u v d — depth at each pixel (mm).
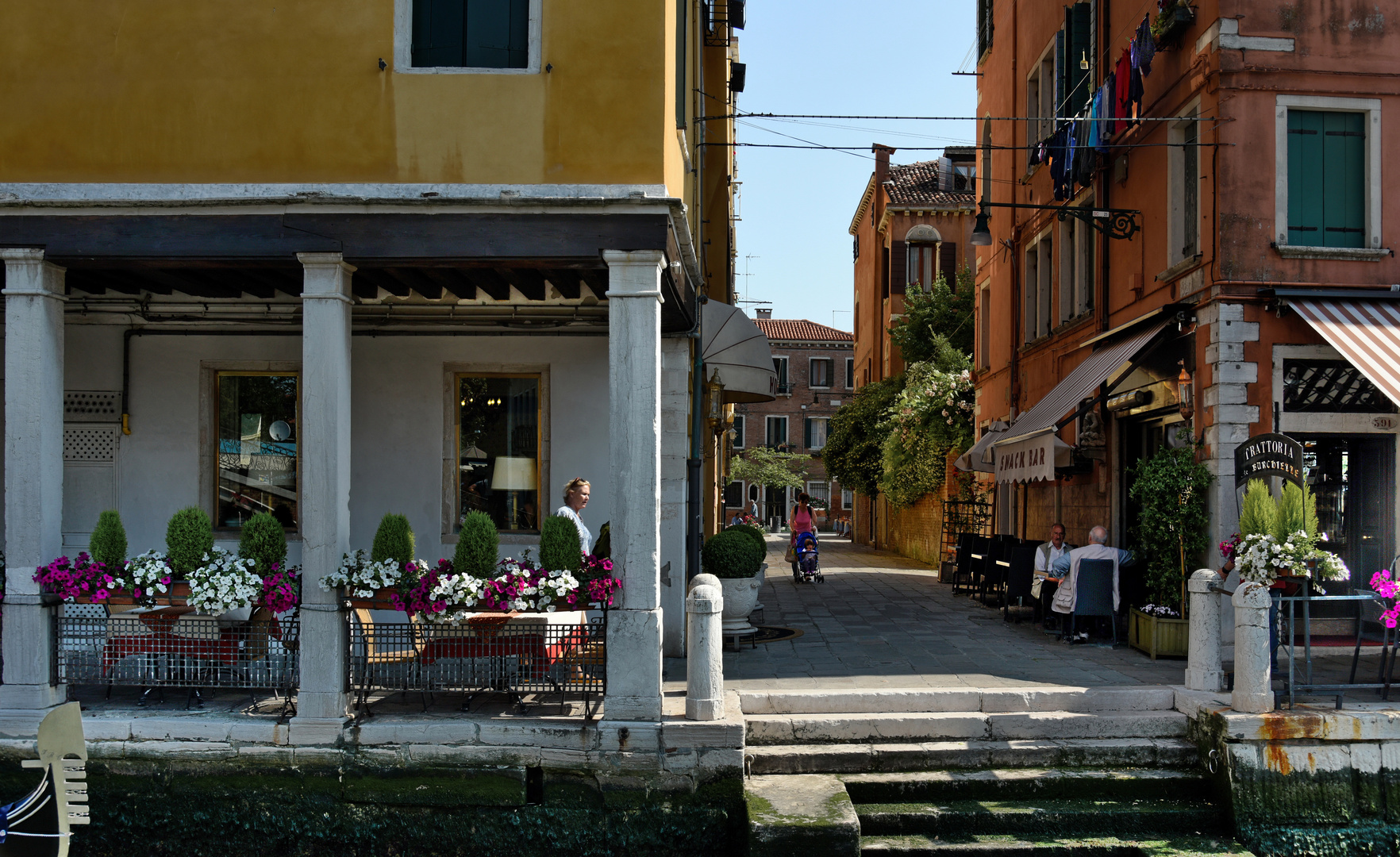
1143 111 11141
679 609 9430
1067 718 7414
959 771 7133
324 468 7074
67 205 7137
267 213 7145
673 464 9461
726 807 6789
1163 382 10453
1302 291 9234
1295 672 8297
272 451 9391
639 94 7133
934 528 22531
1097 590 9867
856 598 14727
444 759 6910
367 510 9328
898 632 10953
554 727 6887
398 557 7172
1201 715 7211
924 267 30516
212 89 7277
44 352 7234
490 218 7094
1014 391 16094
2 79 7340
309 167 7227
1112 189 12117
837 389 52562
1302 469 7605
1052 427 10320
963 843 6555
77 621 7305
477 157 7168
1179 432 9961
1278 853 6742
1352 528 9562
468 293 8516
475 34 7332
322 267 7117
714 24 14922
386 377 9359
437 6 7324
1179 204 10336
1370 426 9336
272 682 7246
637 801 6828
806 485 52188
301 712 7012
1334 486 9555
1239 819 6785
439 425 9344
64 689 7355
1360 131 9602
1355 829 6852
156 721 7059
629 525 6984
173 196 7121
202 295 8586
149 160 7281
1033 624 11625
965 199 30203
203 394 9336
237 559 7305
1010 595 11906
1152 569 9609
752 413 52656
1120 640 10336
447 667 7180
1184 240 10312
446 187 7066
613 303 7043
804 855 6137
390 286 8461
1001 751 7203
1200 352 9625
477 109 7180
